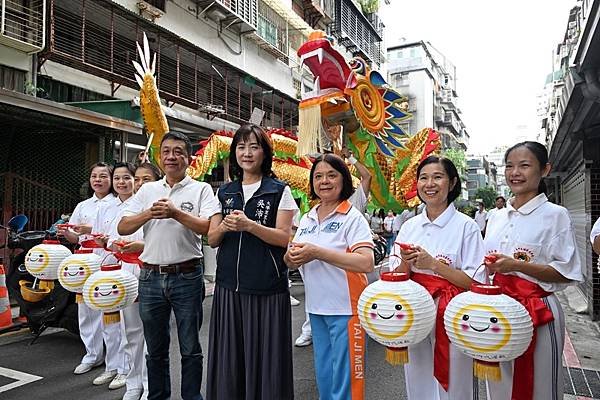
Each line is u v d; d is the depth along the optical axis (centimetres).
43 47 803
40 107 637
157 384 306
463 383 232
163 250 296
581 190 682
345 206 264
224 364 264
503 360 201
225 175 665
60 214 797
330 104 432
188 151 312
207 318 605
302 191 653
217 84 1423
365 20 2297
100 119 725
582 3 433
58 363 434
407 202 538
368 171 457
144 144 899
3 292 536
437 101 4278
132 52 1102
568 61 545
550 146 968
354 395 247
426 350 249
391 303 211
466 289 232
